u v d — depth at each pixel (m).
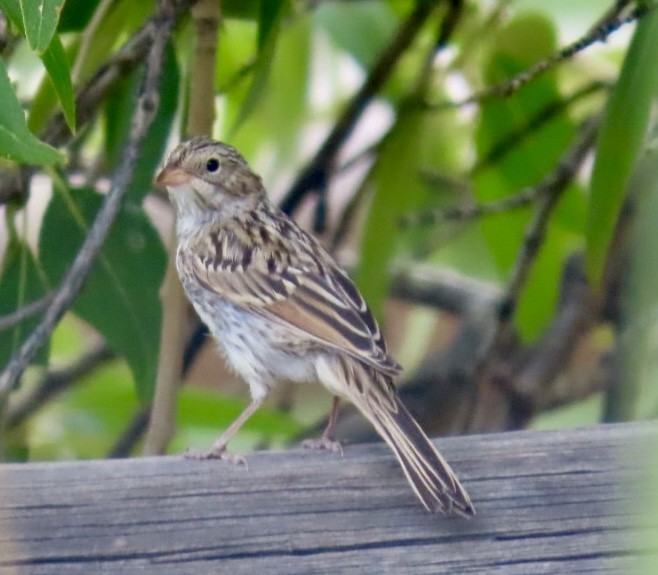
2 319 7.26
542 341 11.31
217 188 8.92
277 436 10.52
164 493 5.82
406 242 11.84
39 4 5.51
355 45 11.34
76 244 8.48
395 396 6.88
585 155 9.83
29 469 5.76
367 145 12.32
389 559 5.87
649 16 7.22
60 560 5.71
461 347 11.88
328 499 5.91
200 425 10.27
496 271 11.70
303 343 7.79
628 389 4.60
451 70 10.09
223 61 10.23
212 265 8.43
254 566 5.81
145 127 7.54
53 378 10.95
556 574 5.90
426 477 5.76
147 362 8.47
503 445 6.04
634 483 3.01
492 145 10.69
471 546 5.91
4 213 9.36
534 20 10.18
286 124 11.32
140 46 8.14
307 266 8.20
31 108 8.41
